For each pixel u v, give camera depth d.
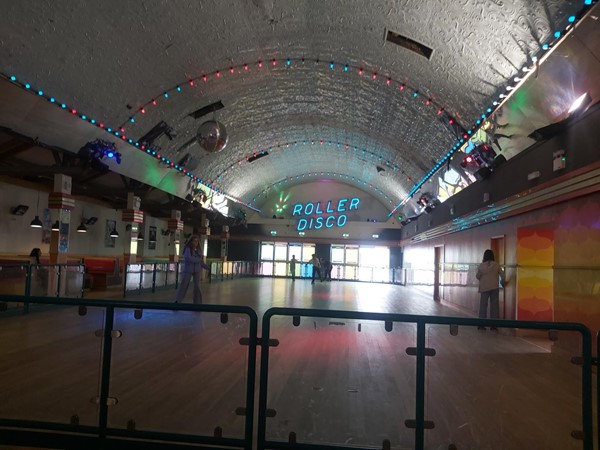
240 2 8.95
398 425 3.98
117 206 21.73
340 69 12.20
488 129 10.57
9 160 13.46
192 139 16.59
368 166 25.42
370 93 13.44
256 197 32.72
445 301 16.67
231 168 23.64
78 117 11.27
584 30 6.05
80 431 3.79
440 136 13.64
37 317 5.07
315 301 15.62
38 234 16.98
